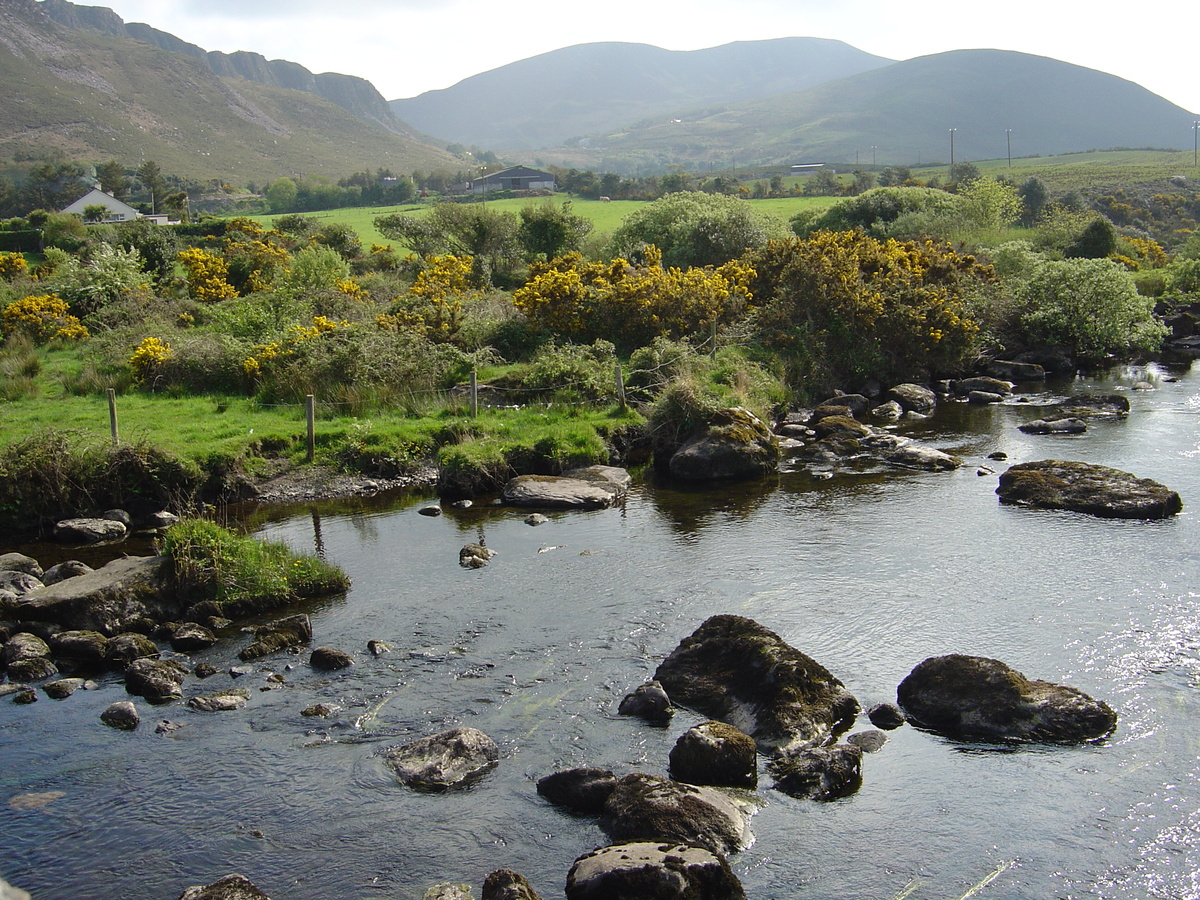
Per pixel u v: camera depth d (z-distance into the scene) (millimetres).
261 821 8641
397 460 20703
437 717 10344
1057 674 10852
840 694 10234
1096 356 34156
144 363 25844
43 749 9914
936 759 9375
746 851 8023
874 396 28938
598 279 30953
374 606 13547
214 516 18250
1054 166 149750
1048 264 35250
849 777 8961
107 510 18172
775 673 10086
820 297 29781
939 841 8141
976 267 36438
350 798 8945
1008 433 23453
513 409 23562
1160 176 115750
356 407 23391
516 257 51031
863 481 19594
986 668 10195
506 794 8938
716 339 28375
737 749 9055
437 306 29188
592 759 9445
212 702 10711
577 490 18875
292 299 32406
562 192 126500
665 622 12641
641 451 22859
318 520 17938
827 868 7812
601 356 26984
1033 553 14750
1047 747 9484
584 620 12789
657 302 29016
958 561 14539
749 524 16891
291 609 13648
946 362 30906
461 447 20375
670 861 7281
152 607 13359
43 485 17859
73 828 8562
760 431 21250
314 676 11414
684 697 10531
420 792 9000
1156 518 16188
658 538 16281
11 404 24016
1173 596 12891
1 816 8734
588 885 7254
